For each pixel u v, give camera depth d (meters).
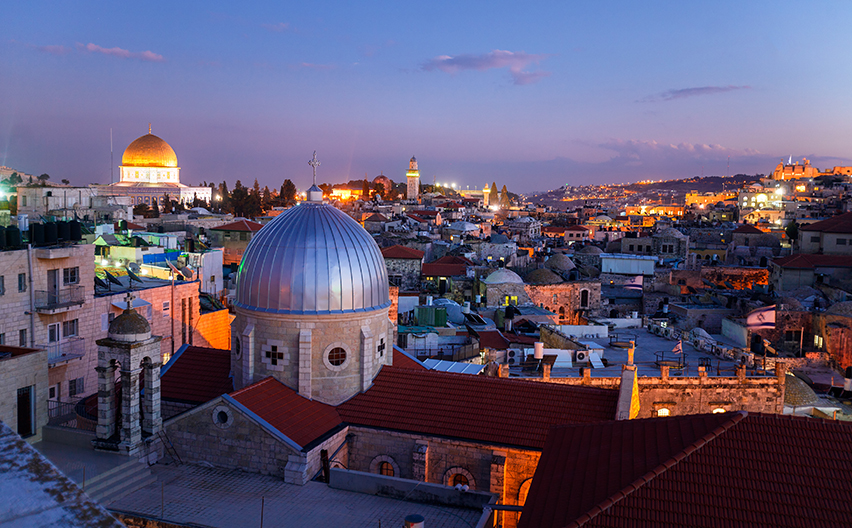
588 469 29.09
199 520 33.19
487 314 91.12
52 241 59.19
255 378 43.62
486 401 42.09
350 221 45.88
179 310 73.75
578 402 41.09
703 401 58.12
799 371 83.12
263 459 38.66
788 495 25.02
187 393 45.31
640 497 25.45
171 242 102.56
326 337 42.62
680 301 114.38
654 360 67.75
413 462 39.66
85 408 46.09
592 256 149.00
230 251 139.75
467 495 35.69
